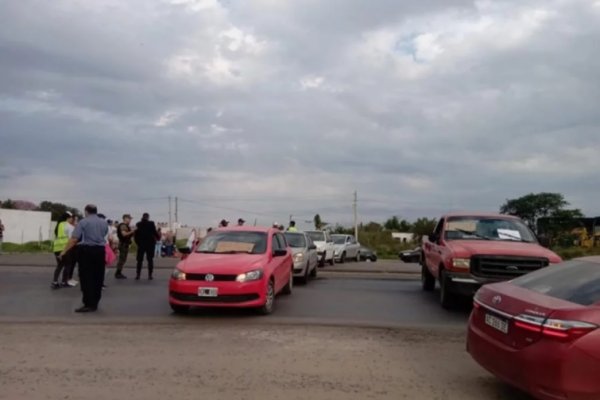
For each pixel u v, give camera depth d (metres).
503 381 5.97
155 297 12.80
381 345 8.10
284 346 7.91
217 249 11.70
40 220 47.62
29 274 17.42
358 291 14.59
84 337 8.35
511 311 5.38
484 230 12.80
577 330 4.84
